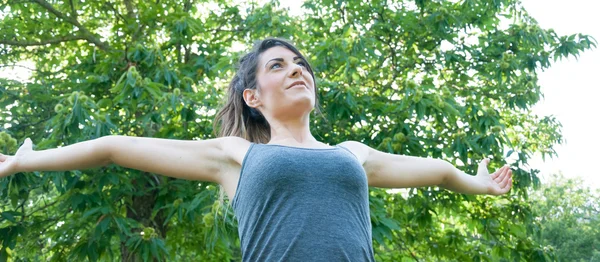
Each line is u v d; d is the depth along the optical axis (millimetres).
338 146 2348
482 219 8508
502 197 8773
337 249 1928
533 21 9016
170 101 6680
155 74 7398
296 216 1959
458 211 8109
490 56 8852
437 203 7965
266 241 1970
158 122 6863
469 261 8211
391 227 6137
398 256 8312
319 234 1938
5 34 8945
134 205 7672
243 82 2482
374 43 8141
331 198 1999
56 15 8930
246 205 2066
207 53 8586
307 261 1905
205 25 9328
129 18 8508
